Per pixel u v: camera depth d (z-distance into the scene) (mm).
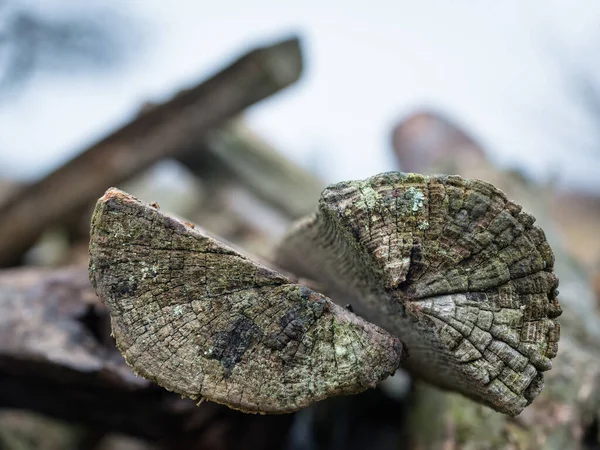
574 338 427
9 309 376
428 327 214
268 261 361
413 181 212
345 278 268
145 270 210
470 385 235
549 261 211
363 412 547
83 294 394
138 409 385
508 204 209
